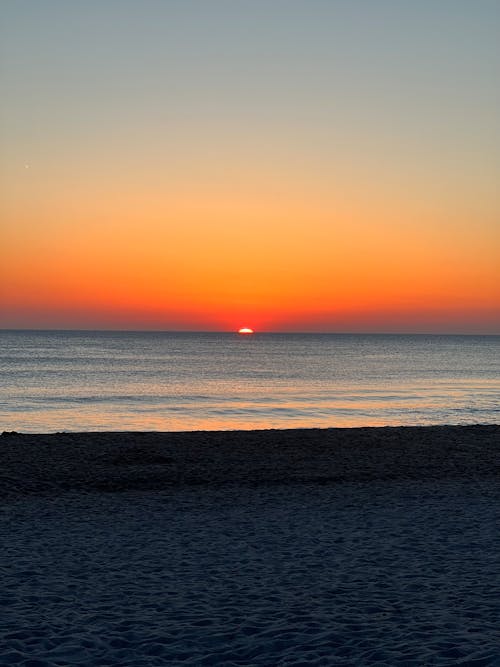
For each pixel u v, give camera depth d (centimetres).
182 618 728
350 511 1368
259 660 595
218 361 10769
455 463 1900
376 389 5819
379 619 713
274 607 768
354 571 935
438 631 662
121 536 1162
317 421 3694
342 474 1744
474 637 638
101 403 4594
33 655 610
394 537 1148
